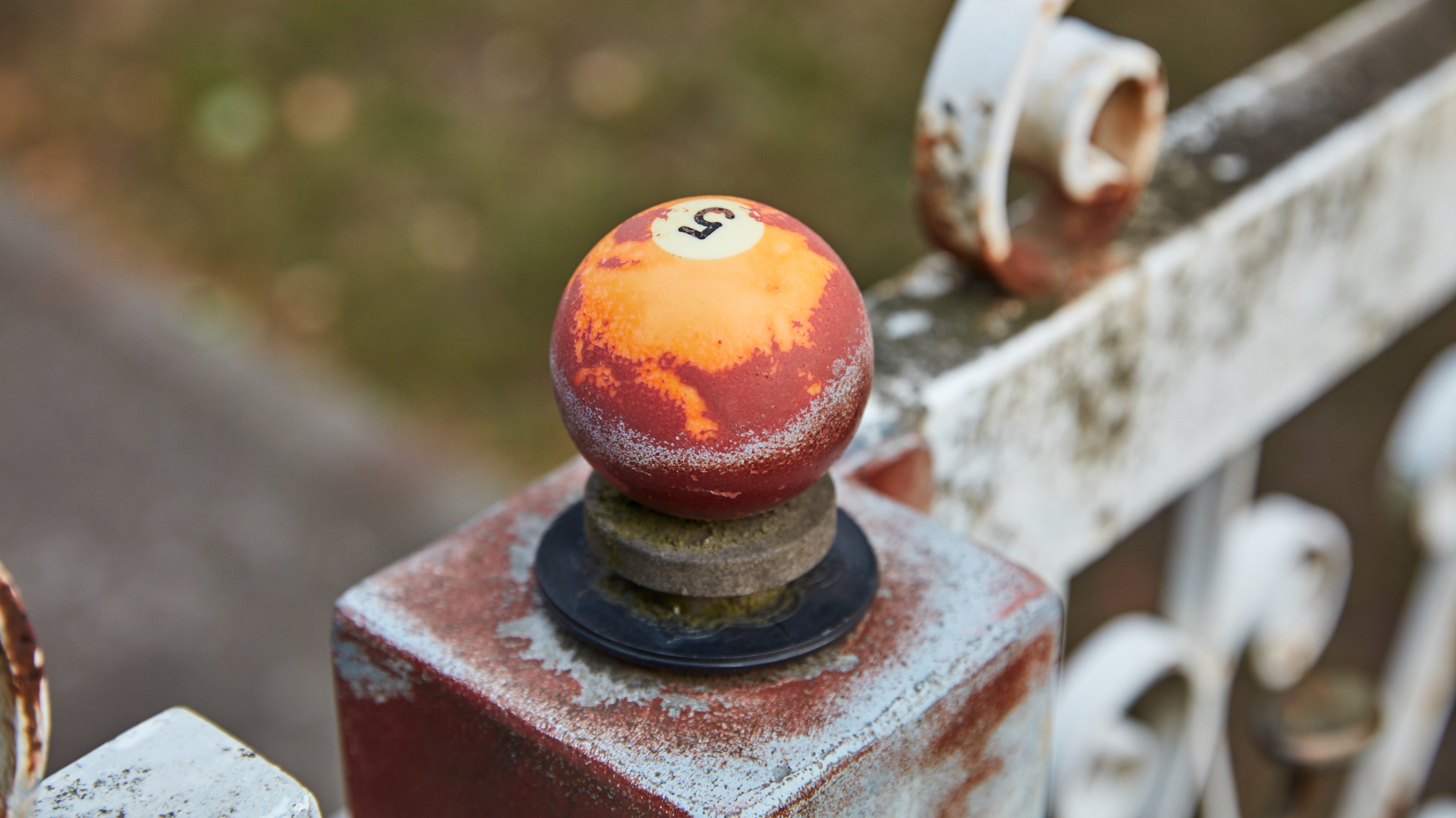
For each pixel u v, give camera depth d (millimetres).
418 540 3957
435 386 4301
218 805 819
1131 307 1484
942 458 1335
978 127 1350
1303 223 1682
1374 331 1963
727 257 863
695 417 857
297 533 4012
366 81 5340
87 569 3906
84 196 5094
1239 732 3441
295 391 4391
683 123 5043
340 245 4730
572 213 4695
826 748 907
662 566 956
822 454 904
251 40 5617
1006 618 1021
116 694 3578
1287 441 4293
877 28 5531
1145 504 1691
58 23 5906
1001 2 1335
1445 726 3455
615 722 929
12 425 4332
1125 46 1392
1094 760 1873
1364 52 1937
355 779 1100
